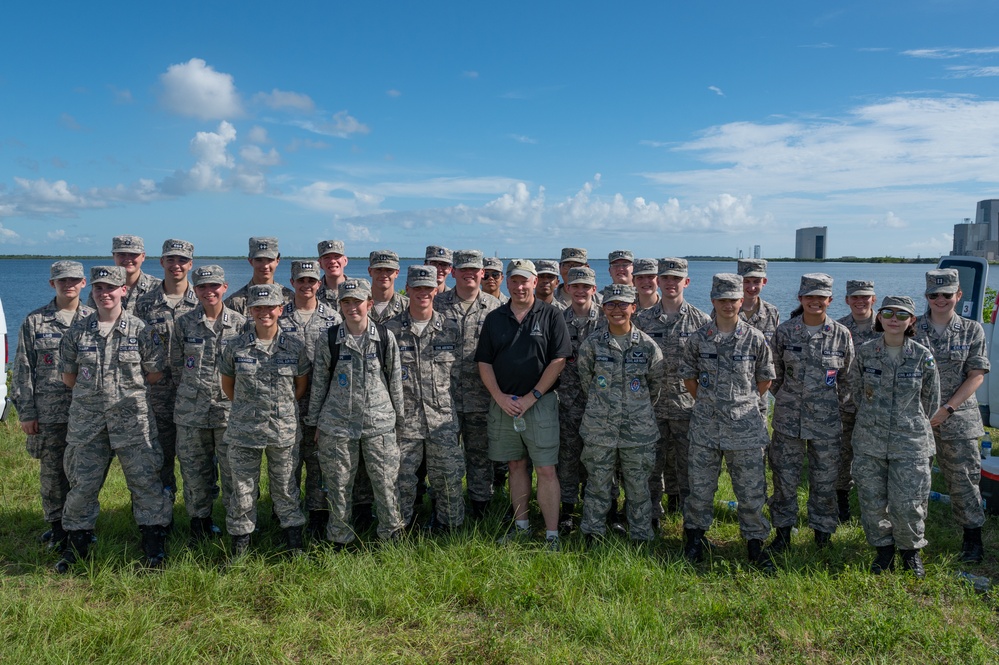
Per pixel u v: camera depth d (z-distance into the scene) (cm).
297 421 461
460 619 378
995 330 638
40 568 438
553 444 479
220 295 478
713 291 456
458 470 487
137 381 447
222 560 448
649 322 536
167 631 362
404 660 334
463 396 519
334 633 354
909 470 421
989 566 455
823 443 468
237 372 437
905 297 430
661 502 564
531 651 342
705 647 350
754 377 459
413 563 427
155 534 450
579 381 516
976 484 464
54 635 352
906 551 432
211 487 489
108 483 614
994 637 358
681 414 516
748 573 429
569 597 387
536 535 504
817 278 471
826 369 467
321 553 449
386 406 462
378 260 552
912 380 422
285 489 453
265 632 357
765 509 555
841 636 356
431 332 486
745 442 446
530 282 479
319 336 460
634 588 402
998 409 637
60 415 474
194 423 465
